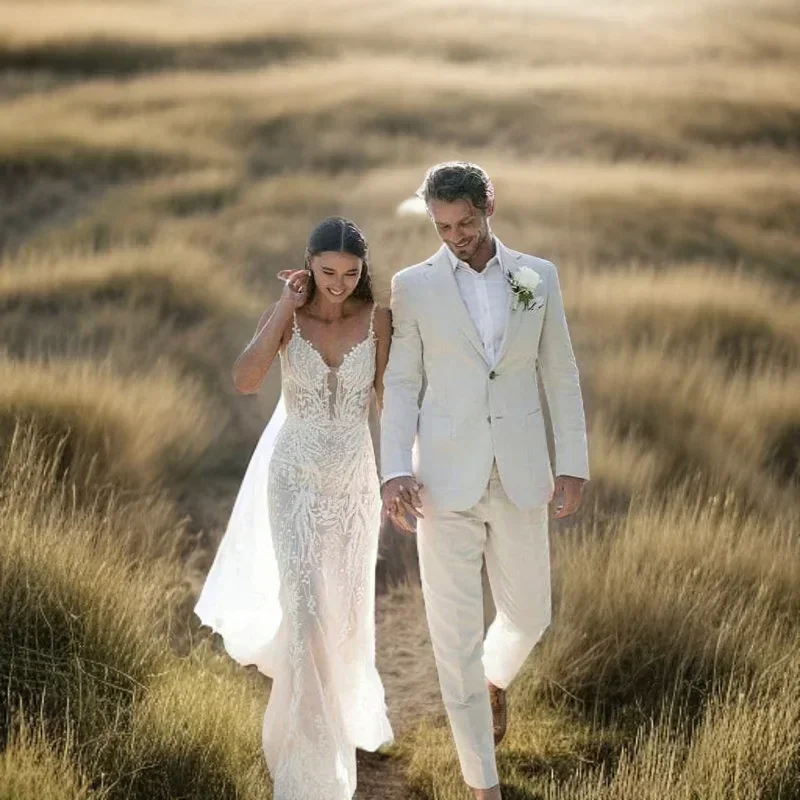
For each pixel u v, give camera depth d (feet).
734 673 16.35
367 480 14.67
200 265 40.63
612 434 27.07
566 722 16.44
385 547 23.07
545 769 15.33
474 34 116.57
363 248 13.65
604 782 14.76
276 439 15.12
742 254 49.85
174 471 25.57
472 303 13.88
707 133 79.05
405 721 17.12
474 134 73.97
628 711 16.47
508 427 13.82
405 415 13.96
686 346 34.83
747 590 18.31
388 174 60.49
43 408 23.59
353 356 14.24
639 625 17.35
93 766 13.34
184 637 18.70
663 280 40.91
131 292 37.32
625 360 31.30
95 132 66.64
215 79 89.86
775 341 35.88
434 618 14.05
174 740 13.98
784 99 87.71
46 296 36.99
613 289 38.70
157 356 31.96
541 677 17.15
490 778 13.62
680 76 97.71
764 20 140.36
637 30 127.24
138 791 13.47
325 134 70.69
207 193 55.47
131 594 16.80
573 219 51.57
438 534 13.93
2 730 14.12
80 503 21.48
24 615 15.48
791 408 29.55
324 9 141.28
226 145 68.13
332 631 14.25
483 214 13.51
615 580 18.03
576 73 97.04
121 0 142.82
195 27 118.83
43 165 61.16
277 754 14.02
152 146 65.21
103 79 90.89
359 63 98.12
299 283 14.23
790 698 14.89
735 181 62.90
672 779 13.75
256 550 15.56
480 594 14.02
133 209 52.44
